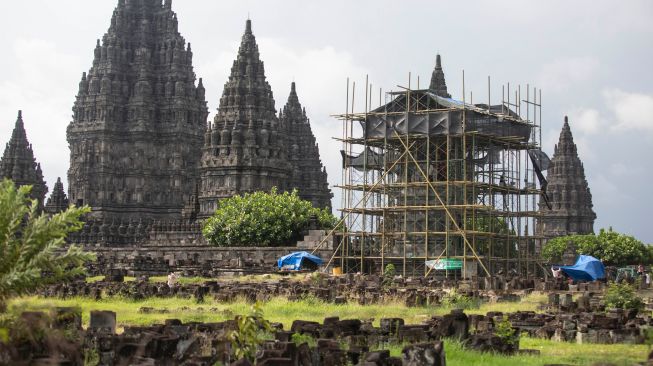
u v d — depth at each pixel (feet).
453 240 358.02
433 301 214.28
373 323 164.45
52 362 85.35
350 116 371.76
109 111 636.07
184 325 124.98
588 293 236.63
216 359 100.89
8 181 92.63
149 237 539.70
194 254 434.71
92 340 109.40
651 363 105.70
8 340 84.38
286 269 362.94
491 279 280.72
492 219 371.15
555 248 608.60
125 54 655.76
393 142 371.97
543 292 261.85
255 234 438.40
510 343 128.77
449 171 358.64
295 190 472.44
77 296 221.05
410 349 98.22
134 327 120.57
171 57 654.12
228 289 238.27
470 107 353.51
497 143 366.84
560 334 149.59
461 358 116.67
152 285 239.91
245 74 540.52
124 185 635.66
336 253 373.40
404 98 370.53
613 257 597.93
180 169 639.76
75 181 635.66
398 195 375.04
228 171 525.34
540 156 389.39
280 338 115.65
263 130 532.73
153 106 644.69
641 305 199.41
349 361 104.58
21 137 641.40
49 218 96.22
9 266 89.30
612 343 144.15
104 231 586.86
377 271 368.89
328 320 131.64
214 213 510.17
